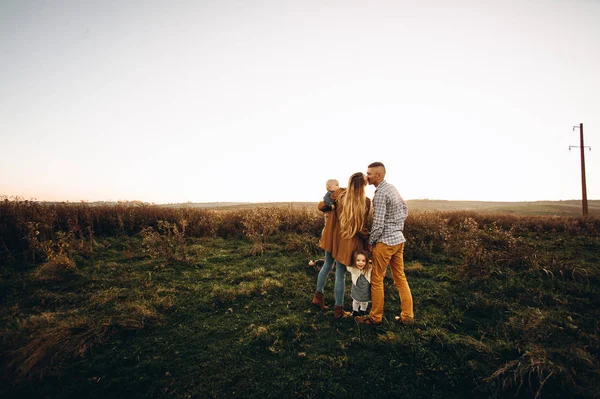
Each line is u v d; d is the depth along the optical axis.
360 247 3.66
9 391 2.38
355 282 3.76
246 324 3.52
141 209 8.39
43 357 2.64
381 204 3.38
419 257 6.25
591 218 9.89
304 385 2.54
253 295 4.30
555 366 2.49
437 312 3.83
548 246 6.91
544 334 3.11
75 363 2.73
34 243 5.15
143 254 5.94
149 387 2.50
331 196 3.84
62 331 2.98
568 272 4.79
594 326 3.29
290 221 8.59
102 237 6.93
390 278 5.02
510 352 2.91
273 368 2.76
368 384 2.56
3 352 2.62
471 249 5.42
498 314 3.71
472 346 2.99
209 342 3.14
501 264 5.32
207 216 8.82
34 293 4.00
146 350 2.98
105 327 3.21
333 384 2.56
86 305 3.80
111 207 8.09
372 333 3.34
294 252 6.46
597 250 6.51
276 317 3.70
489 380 2.51
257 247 6.37
